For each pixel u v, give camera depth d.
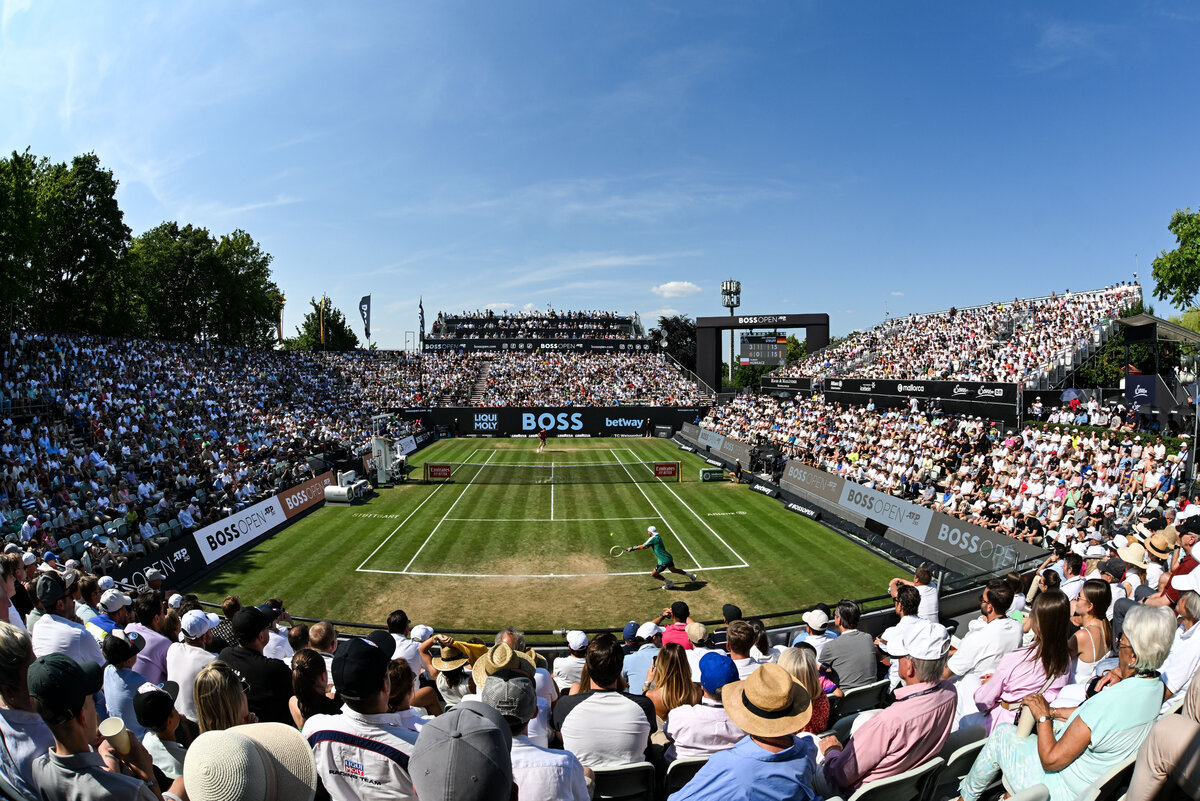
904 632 5.25
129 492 26.41
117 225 51.84
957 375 41.28
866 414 42.22
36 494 23.47
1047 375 35.75
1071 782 4.41
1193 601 6.17
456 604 19.55
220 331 71.69
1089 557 11.88
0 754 4.01
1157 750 3.68
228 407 44.34
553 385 67.31
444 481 39.47
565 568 22.84
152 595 8.45
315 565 23.16
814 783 5.30
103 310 56.25
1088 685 5.50
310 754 3.77
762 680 4.25
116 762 4.31
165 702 5.14
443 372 70.25
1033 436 29.33
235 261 73.81
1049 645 5.75
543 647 13.67
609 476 40.78
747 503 33.00
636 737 5.36
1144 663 4.36
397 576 22.00
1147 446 24.52
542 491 36.22
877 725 4.93
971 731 6.15
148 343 48.06
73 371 37.31
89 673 4.11
